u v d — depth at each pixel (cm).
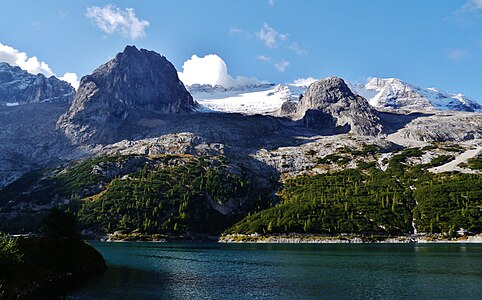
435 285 9650
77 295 8112
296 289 9225
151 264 13925
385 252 18262
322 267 13200
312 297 8338
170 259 15675
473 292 8781
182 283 9994
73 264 10950
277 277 11069
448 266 13050
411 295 8506
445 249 19625
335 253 18038
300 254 17750
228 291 9000
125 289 8956
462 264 13525
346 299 8144
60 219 11862
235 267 13325
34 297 7744
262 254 17900
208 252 19012
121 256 16538
